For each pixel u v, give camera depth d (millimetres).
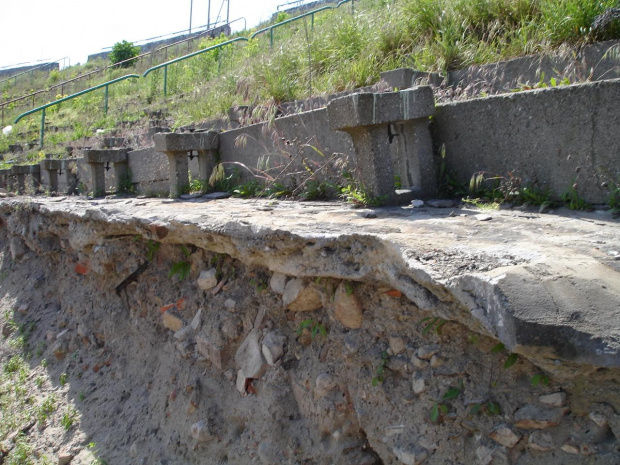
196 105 10930
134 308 5305
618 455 2146
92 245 5574
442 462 2609
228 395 3879
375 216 3703
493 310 1992
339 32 8758
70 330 6094
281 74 8703
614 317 1870
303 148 5625
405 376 2863
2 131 18234
